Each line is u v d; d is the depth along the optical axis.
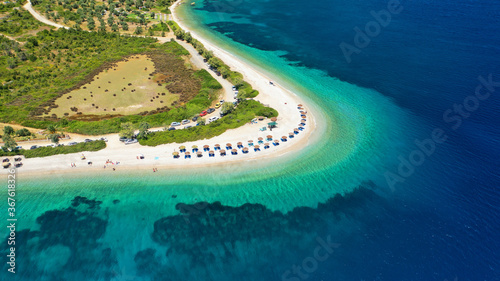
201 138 104.69
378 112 122.19
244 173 93.12
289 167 95.62
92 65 155.12
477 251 69.75
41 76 143.12
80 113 118.69
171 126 112.75
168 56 169.25
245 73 152.75
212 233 76.12
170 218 79.88
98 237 75.44
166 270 68.50
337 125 115.31
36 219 79.31
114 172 92.31
